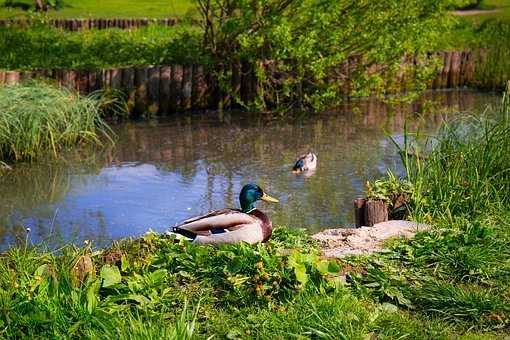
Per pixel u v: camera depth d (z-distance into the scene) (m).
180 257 7.00
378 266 7.10
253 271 6.64
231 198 11.50
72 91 16.09
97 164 13.40
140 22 25.47
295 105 18.39
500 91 21.16
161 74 17.28
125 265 6.74
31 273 6.49
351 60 18.73
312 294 6.34
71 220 10.50
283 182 12.34
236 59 18.03
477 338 5.91
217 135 15.62
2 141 13.44
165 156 13.97
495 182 9.53
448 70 21.45
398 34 17.48
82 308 5.95
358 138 15.48
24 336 5.69
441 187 9.38
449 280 6.97
